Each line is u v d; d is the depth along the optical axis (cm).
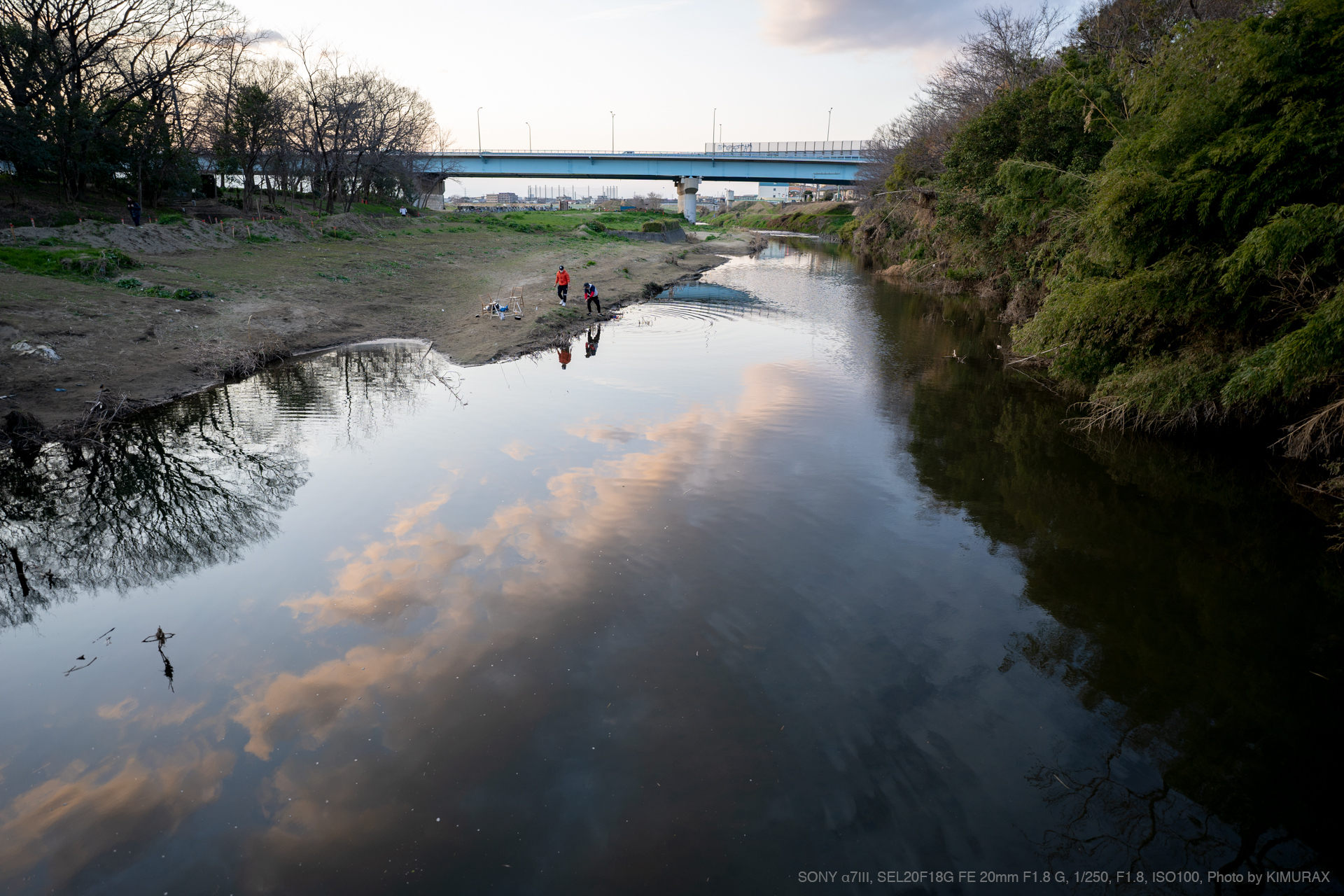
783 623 732
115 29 3338
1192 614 776
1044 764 555
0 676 677
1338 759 569
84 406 1428
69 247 2498
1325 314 877
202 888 445
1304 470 1159
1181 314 1202
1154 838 489
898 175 4647
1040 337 1476
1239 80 1065
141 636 736
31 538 985
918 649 698
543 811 501
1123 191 1155
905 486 1110
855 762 550
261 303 2342
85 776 541
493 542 905
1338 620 769
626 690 625
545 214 9694
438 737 570
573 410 1493
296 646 700
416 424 1409
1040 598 801
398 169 6122
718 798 512
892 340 2348
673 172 10181
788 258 5856
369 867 457
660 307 3062
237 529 971
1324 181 980
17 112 3017
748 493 1063
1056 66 3081
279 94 4897
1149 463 1231
